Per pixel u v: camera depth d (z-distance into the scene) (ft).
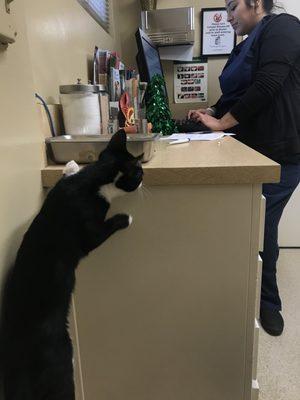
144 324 2.81
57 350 1.94
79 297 2.74
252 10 4.89
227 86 5.28
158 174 2.37
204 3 6.59
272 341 4.66
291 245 7.50
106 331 2.84
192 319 2.79
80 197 2.00
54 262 1.92
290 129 4.38
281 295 5.70
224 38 6.69
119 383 2.99
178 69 6.94
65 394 1.98
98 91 3.11
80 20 3.93
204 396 3.03
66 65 3.45
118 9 6.62
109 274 2.68
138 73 5.35
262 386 3.92
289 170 4.53
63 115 3.05
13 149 2.08
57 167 2.56
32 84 2.37
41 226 1.95
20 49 2.17
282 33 4.09
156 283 2.70
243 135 4.69
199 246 2.59
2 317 2.00
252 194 2.44
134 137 2.60
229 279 2.66
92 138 2.63
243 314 2.76
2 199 1.97
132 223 2.54
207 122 4.90
